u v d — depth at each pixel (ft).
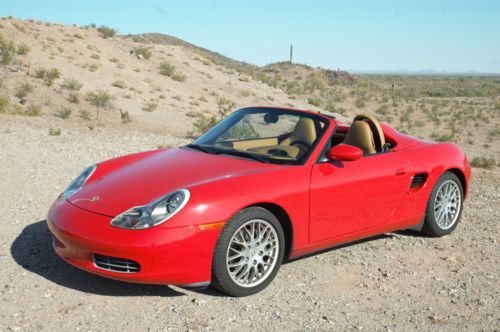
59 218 14.33
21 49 78.95
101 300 13.93
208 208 13.47
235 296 14.53
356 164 16.87
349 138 18.34
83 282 14.90
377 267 17.34
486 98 221.87
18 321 12.59
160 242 12.98
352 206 16.70
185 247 13.21
